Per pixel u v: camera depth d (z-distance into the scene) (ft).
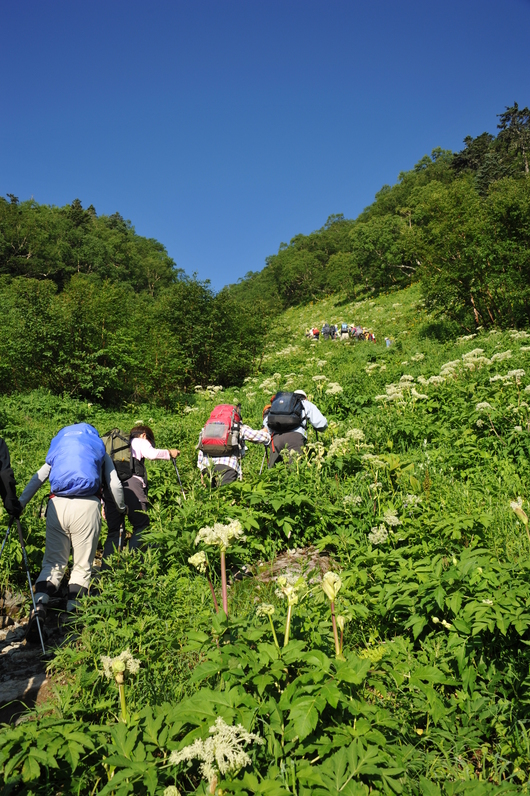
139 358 55.31
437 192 70.79
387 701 8.53
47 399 46.34
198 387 62.64
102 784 7.05
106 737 7.38
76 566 13.62
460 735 7.76
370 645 9.98
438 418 28.96
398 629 10.93
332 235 393.09
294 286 325.83
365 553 13.64
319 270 313.73
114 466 15.39
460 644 9.18
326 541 15.37
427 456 22.21
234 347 70.74
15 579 15.42
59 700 8.50
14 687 10.64
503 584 9.95
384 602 11.11
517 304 63.67
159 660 10.23
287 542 17.34
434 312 84.38
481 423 23.90
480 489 18.47
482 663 8.95
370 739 6.59
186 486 21.02
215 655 7.58
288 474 19.63
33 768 6.21
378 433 27.37
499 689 8.54
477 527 14.37
